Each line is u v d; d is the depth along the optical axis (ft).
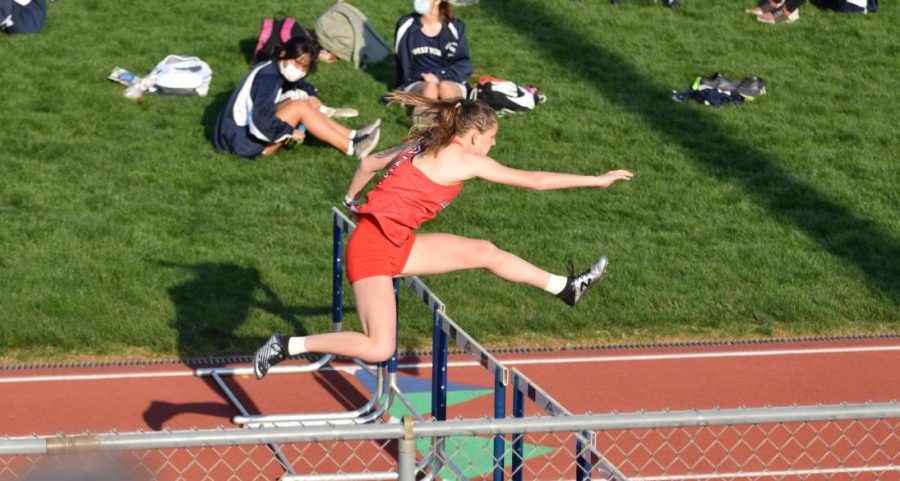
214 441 51.52
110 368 105.19
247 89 146.51
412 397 101.09
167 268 122.62
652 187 147.54
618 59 182.39
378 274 76.43
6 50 170.91
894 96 176.55
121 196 137.18
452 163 75.82
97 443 50.96
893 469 87.10
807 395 105.09
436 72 159.53
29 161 143.23
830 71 183.42
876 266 131.44
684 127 163.43
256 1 194.59
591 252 131.03
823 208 144.66
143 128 153.38
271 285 120.67
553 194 144.56
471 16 195.42
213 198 138.31
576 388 104.88
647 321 118.52
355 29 173.06
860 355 113.91
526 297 122.01
